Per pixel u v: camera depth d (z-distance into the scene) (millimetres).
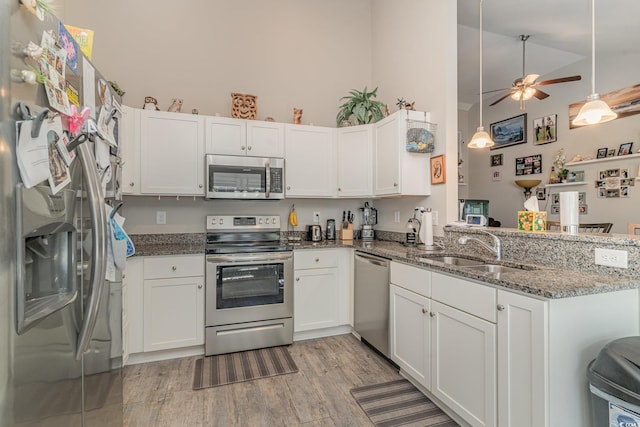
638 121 3959
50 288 951
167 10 3137
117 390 1540
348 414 1868
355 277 2932
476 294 1620
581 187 4504
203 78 3242
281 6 3557
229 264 2639
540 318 1309
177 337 2535
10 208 708
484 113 6211
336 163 3299
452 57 2721
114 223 1377
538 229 2033
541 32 3891
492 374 1521
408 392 2090
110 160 1567
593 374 1178
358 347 2787
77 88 1116
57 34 951
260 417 1843
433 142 2811
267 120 3180
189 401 1991
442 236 2707
